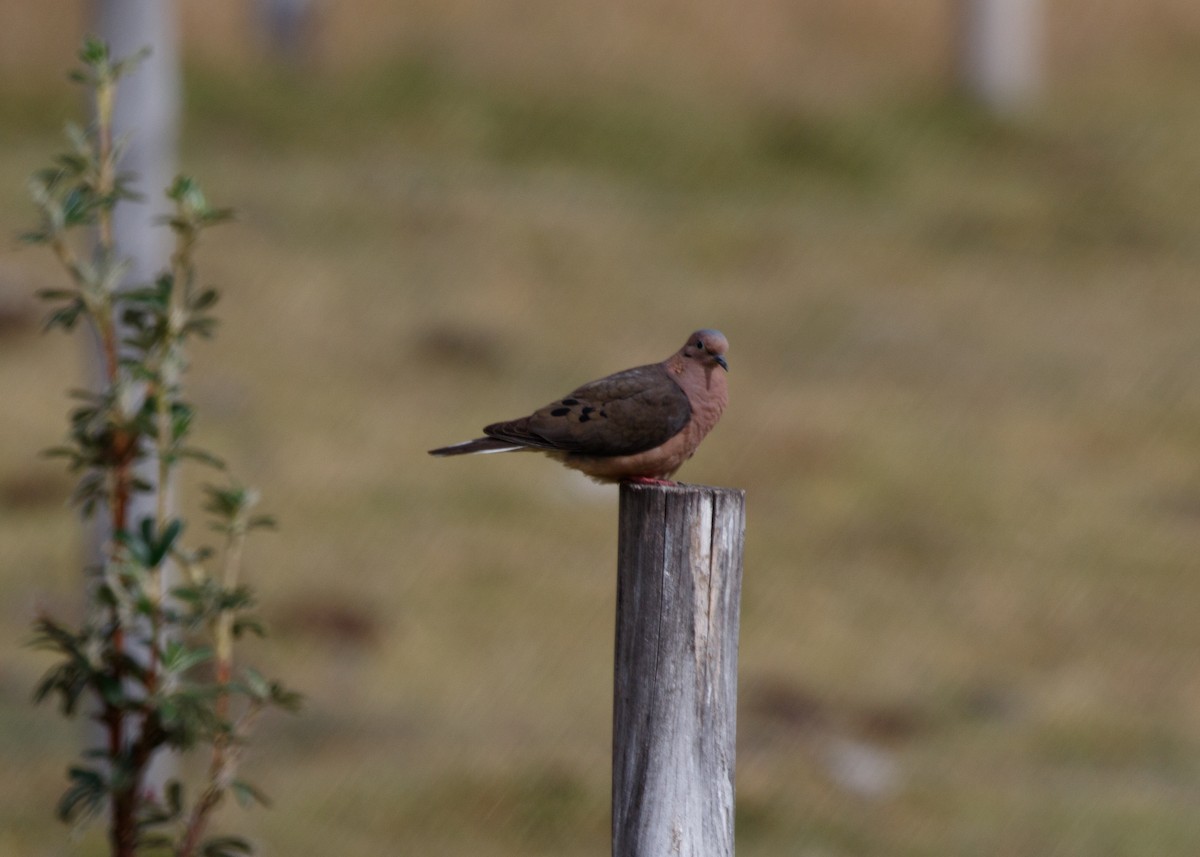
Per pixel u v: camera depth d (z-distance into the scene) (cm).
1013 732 1575
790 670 1686
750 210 3133
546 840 1303
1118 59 3934
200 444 2119
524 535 1988
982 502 2098
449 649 1711
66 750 1409
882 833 1324
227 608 760
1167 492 2161
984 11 3672
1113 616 1839
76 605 1733
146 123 1364
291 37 3506
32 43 3372
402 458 2156
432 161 3206
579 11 3794
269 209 2877
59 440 2123
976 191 3297
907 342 2616
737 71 3672
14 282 2458
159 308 764
